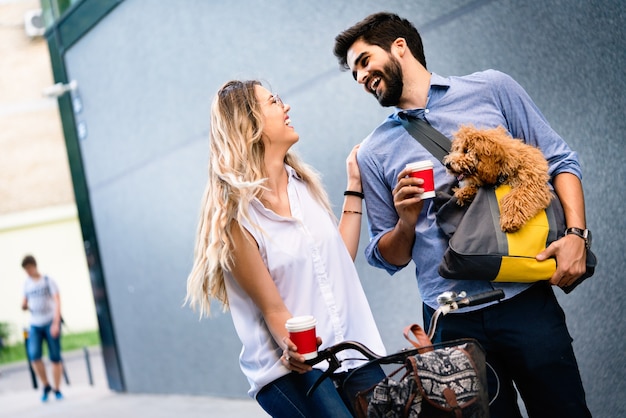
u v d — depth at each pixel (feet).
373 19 8.90
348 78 14.48
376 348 8.44
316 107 15.49
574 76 10.76
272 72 16.74
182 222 21.56
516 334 8.06
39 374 30.17
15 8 72.08
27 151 71.87
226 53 18.17
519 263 7.66
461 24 12.24
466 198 8.11
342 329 8.16
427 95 8.87
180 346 23.20
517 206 7.66
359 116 14.39
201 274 8.36
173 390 24.26
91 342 60.23
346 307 8.29
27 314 67.36
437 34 12.71
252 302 8.18
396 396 6.18
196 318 21.90
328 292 8.17
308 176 8.87
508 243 7.68
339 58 9.24
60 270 68.59
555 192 8.24
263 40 16.84
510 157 7.73
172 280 22.72
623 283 10.50
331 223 8.57
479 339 8.29
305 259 8.13
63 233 68.90
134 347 26.40
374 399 6.25
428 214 8.65
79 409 25.77
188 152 20.58
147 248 23.97
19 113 71.82
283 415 7.95
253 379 8.07
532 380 8.11
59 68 27.86
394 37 8.81
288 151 8.92
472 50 12.15
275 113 8.49
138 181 23.82
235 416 18.62
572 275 7.73
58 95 27.63
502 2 11.58
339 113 14.88
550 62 11.07
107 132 25.34
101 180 26.50
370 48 8.77
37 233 68.28
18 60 71.36
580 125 10.81
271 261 8.02
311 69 15.46
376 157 9.09
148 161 22.97
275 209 8.36
